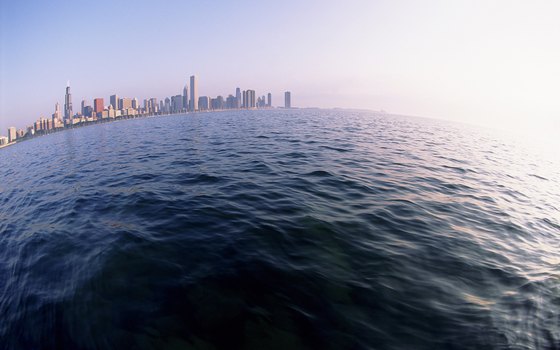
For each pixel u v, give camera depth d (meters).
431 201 10.55
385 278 5.55
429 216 9.04
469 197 11.57
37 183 17.17
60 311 5.11
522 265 6.57
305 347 3.95
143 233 7.60
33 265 7.03
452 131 46.94
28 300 5.66
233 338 4.11
